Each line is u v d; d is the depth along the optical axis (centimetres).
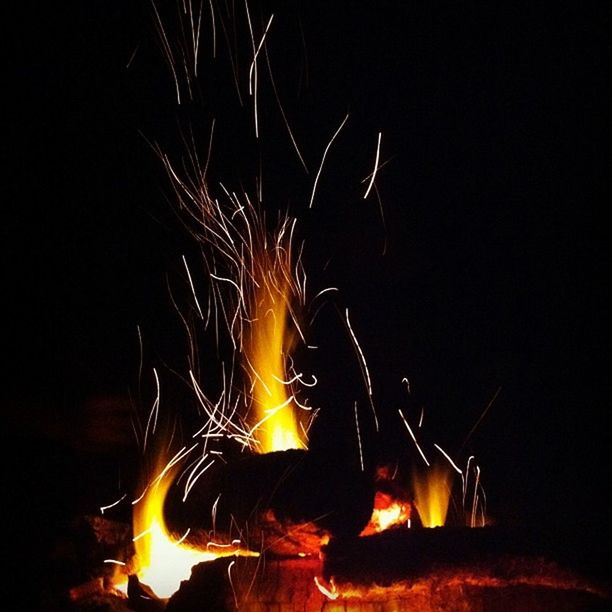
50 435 303
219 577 217
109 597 254
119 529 264
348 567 203
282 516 219
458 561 201
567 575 200
